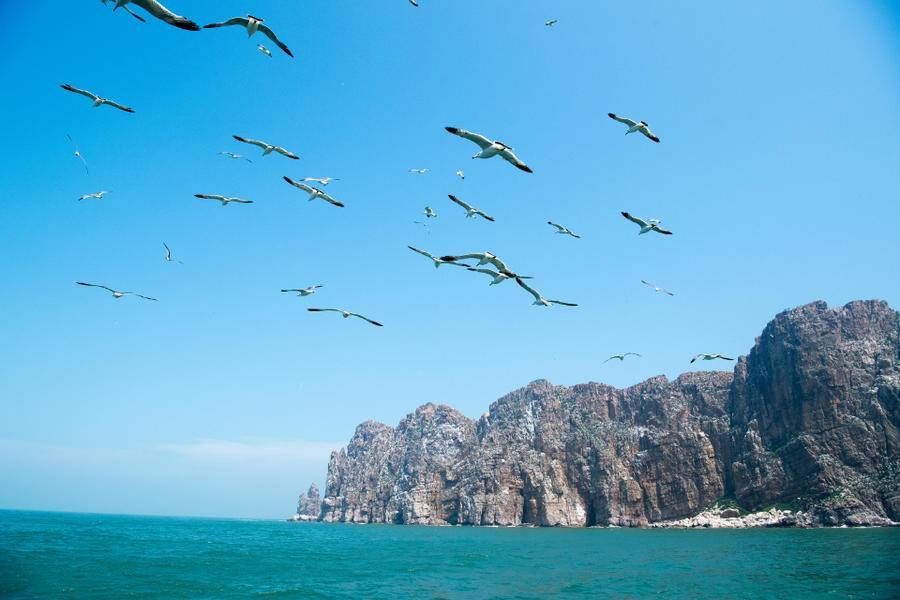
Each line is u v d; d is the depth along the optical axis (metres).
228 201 40.03
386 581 72.31
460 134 27.50
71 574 73.19
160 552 108.38
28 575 71.31
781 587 61.53
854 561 82.19
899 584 61.25
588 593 61.84
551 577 75.12
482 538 166.25
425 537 174.50
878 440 187.50
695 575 73.62
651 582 68.62
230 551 114.62
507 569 84.69
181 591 62.56
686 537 152.25
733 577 70.62
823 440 194.75
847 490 181.50
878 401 192.75
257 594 61.66
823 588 60.19
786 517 184.62
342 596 61.12
